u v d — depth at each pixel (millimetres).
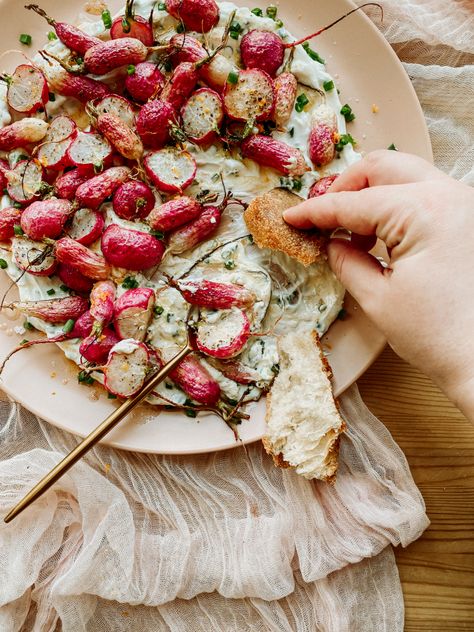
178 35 465
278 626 485
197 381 451
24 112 469
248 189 471
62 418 465
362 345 466
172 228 457
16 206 469
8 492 478
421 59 508
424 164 405
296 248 439
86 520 480
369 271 409
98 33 471
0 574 474
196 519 491
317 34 453
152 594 479
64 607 476
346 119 481
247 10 467
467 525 493
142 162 461
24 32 486
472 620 488
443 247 376
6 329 476
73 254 447
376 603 486
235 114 458
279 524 481
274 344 464
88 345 446
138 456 490
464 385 378
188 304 461
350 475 492
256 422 464
